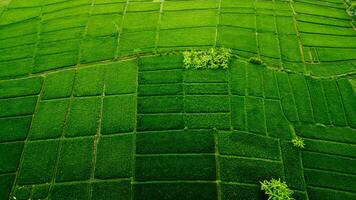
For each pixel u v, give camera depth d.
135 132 26.33
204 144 25.38
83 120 27.27
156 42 33.97
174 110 27.59
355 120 27.23
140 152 25.00
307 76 30.64
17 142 26.03
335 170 24.16
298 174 23.89
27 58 33.06
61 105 28.47
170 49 33.06
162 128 26.39
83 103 28.55
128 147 25.41
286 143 25.64
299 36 35.31
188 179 23.55
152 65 31.36
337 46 34.19
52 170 24.33
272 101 28.42
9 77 31.19
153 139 25.73
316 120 27.20
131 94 29.06
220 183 23.38
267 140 25.73
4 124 27.20
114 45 33.88
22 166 24.56
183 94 28.80
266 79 30.20
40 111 28.08
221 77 30.12
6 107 28.52
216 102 28.17
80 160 24.80
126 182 23.52
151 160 24.55
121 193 23.00
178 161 24.45
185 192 22.91
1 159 24.94
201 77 30.12
